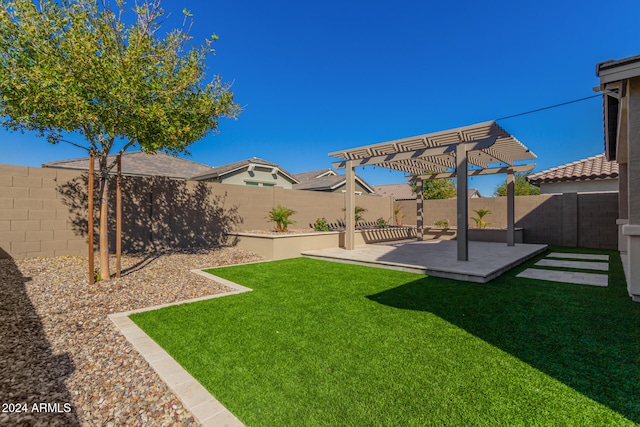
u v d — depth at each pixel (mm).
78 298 4480
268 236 8352
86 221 7367
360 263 7504
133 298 4617
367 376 2482
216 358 2812
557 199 11070
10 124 5523
